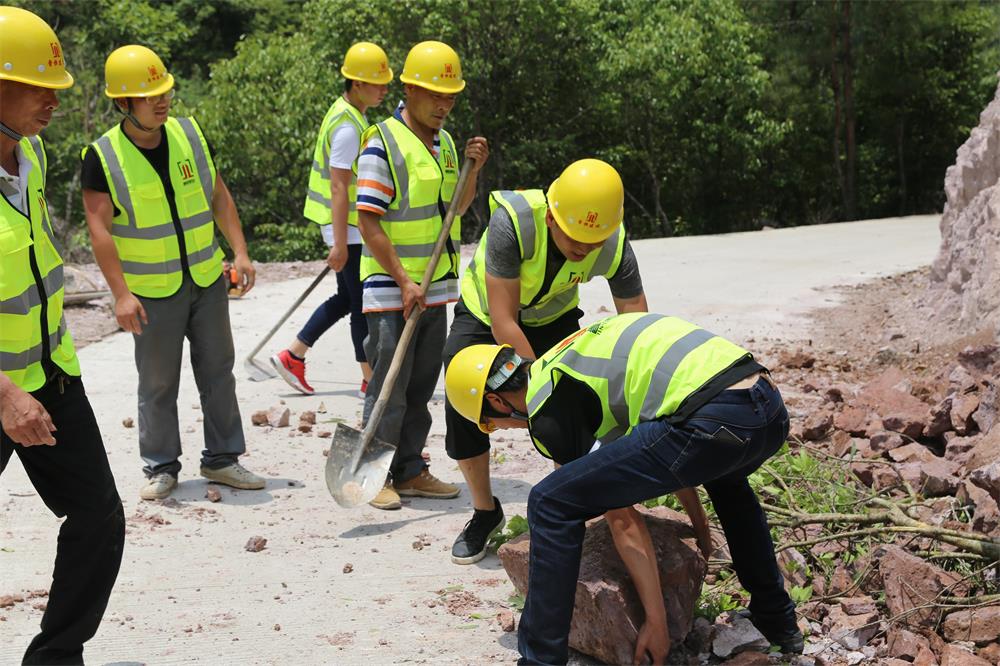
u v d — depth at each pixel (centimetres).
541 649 333
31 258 336
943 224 929
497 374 378
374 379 536
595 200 386
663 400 328
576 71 2634
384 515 526
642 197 3119
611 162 2744
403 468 549
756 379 333
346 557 473
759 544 368
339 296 741
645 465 324
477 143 550
